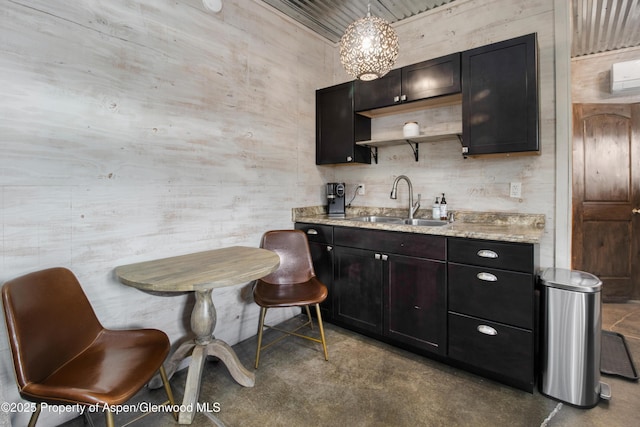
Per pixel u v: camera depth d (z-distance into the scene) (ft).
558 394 5.50
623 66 10.21
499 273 5.83
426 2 8.24
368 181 10.04
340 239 8.20
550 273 6.16
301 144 9.45
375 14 8.74
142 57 5.83
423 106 8.56
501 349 5.87
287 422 5.02
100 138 5.34
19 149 4.53
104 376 3.90
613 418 5.06
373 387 5.92
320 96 9.75
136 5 5.72
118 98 5.53
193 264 5.62
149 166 6.01
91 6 5.16
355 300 7.97
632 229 10.64
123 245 5.69
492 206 7.82
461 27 8.15
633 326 8.70
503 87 6.53
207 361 6.81
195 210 6.79
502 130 6.56
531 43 6.22
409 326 7.04
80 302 4.66
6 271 4.48
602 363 6.72
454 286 6.37
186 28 6.49
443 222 8.16
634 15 8.73
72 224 5.08
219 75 7.16
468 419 5.08
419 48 8.84
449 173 8.47
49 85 4.77
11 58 4.42
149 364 4.19
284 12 8.64
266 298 6.68
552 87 6.96
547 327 5.58
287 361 6.83
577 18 8.90
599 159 10.82
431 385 5.98
